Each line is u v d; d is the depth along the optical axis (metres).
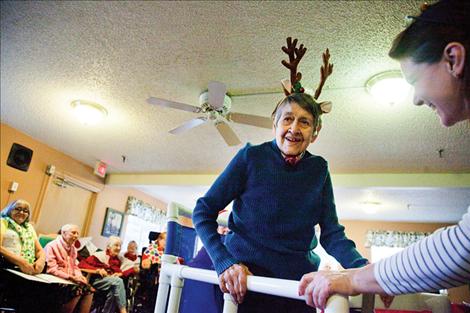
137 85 2.67
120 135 3.79
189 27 1.96
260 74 2.33
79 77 2.65
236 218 0.86
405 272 0.46
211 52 2.17
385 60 2.06
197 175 4.96
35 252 3.02
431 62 0.50
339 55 2.06
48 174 4.32
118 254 4.18
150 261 3.99
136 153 4.36
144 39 2.11
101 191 5.32
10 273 2.54
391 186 4.02
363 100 2.52
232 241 0.84
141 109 3.09
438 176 3.90
